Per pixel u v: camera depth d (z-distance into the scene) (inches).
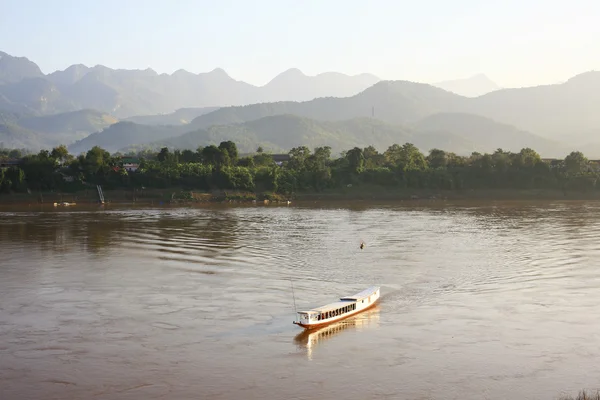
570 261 3742.6
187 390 1823.3
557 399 1748.3
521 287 3046.3
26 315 2556.6
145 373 1943.9
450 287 3061.0
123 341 2230.6
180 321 2472.9
